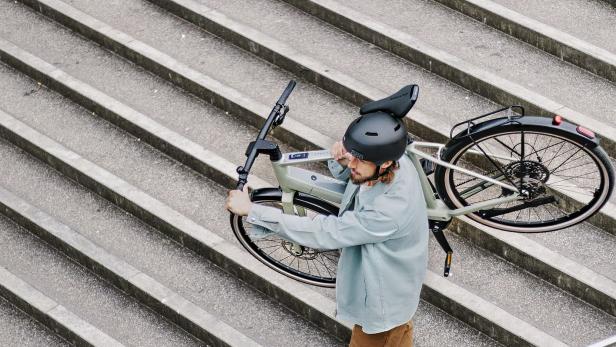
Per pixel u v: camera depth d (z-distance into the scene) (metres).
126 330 5.86
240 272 5.88
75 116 6.83
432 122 6.06
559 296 5.47
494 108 6.18
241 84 6.62
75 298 6.04
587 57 6.19
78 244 6.12
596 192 5.00
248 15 7.01
